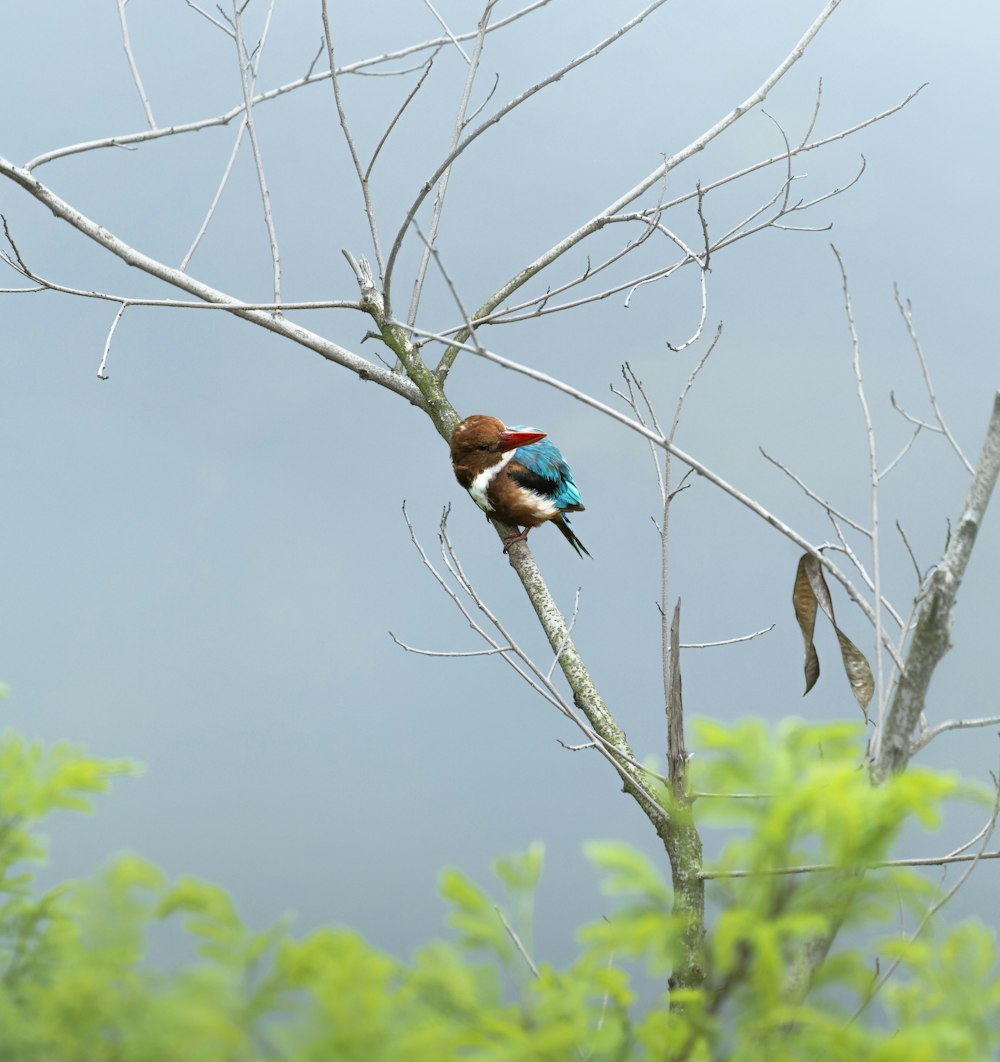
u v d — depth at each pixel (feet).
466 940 10.53
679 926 9.96
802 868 10.57
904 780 9.96
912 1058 9.17
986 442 15.79
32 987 10.30
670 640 24.97
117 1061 9.18
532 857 11.98
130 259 36.19
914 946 10.38
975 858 15.17
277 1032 8.93
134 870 9.95
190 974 9.18
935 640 15.23
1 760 11.98
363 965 9.23
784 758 10.44
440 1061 8.96
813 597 21.13
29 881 11.74
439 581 25.31
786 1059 9.60
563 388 19.84
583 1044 10.92
